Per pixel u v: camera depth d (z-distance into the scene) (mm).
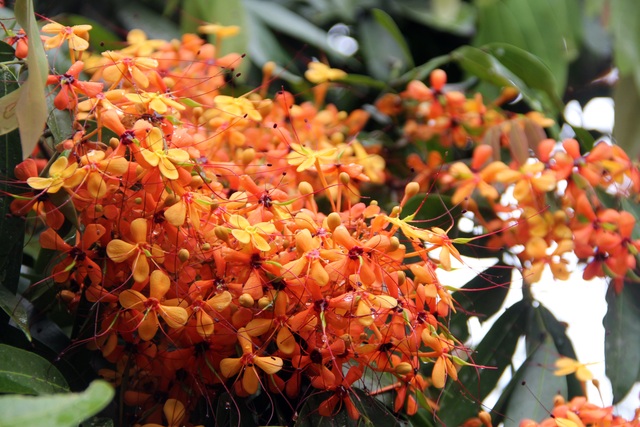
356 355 531
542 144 661
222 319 519
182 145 537
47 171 537
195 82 642
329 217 516
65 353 552
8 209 551
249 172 601
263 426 550
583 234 646
